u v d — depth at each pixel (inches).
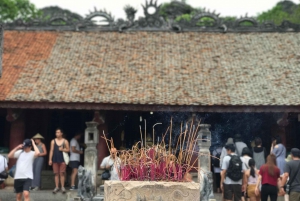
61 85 885.8
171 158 313.6
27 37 1080.8
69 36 1087.6
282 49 1021.8
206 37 1083.3
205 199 517.3
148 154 315.9
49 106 840.9
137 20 1114.1
